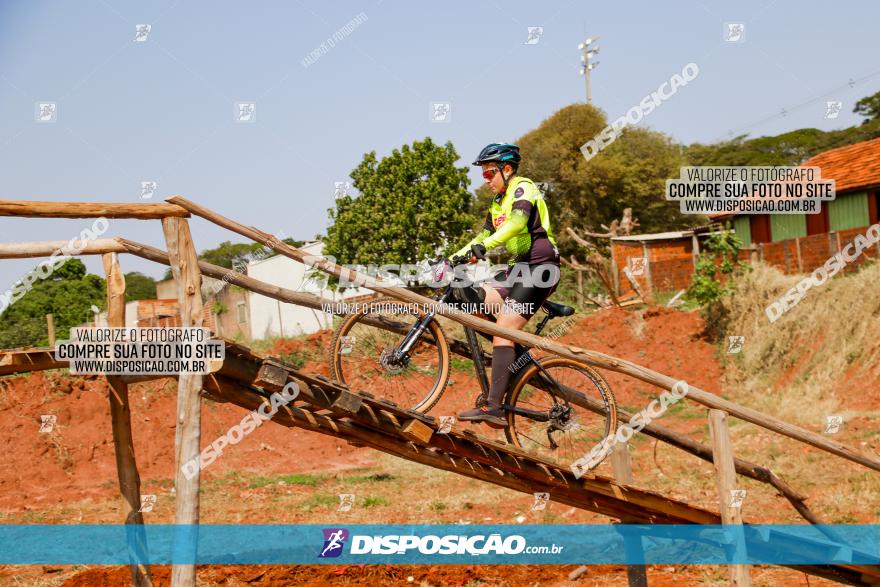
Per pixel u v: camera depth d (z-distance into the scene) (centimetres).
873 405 1388
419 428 528
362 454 1552
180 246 483
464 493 1147
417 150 3038
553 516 973
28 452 1421
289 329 3306
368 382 673
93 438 1502
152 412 1586
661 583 709
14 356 538
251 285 582
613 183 3850
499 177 602
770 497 1002
